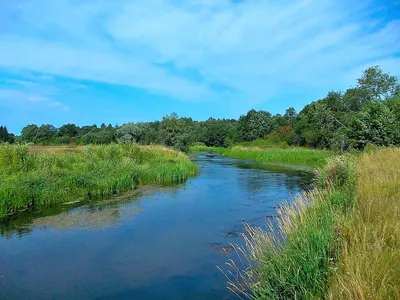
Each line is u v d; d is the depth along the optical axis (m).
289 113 108.31
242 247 8.61
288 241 6.74
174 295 6.49
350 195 9.87
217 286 6.80
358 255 4.86
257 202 15.19
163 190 18.62
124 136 52.44
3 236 10.22
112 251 8.91
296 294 5.10
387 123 24.95
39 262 8.16
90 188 16.80
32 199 14.10
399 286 4.08
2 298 6.41
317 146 56.75
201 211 13.44
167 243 9.54
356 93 49.28
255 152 51.38
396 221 5.99
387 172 11.54
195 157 53.94
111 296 6.49
